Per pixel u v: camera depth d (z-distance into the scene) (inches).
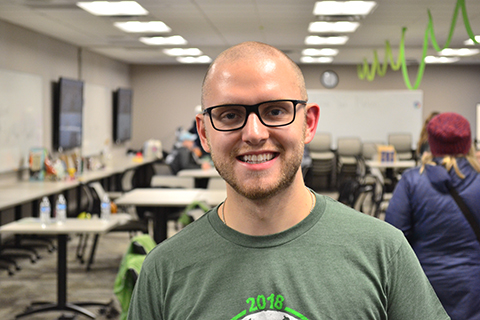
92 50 374.9
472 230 77.3
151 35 307.0
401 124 480.4
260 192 35.8
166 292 38.1
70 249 257.8
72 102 330.3
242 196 37.2
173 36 310.8
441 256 78.4
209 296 36.4
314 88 479.5
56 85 320.5
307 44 344.5
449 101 477.4
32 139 288.7
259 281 35.9
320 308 34.7
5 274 215.2
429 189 79.3
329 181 466.6
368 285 35.4
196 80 481.1
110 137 426.6
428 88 477.7
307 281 35.5
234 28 282.4
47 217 166.1
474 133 477.4
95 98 386.9
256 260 36.6
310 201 39.2
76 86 335.9
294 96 36.8
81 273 216.4
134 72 482.3
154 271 39.4
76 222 168.7
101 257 243.6
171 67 481.4
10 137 264.5
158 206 218.8
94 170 336.5
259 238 37.1
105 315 168.7
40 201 281.1
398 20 257.8
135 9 235.6
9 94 262.7
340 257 36.2
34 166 278.5
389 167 370.0
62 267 165.6
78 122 342.0
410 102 478.9
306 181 338.3
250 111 35.9
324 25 273.3
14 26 269.4
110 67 425.1
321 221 37.7
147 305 39.4
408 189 81.6
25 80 279.9
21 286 199.0
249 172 36.1
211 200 217.0
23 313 164.1
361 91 478.9
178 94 482.0
